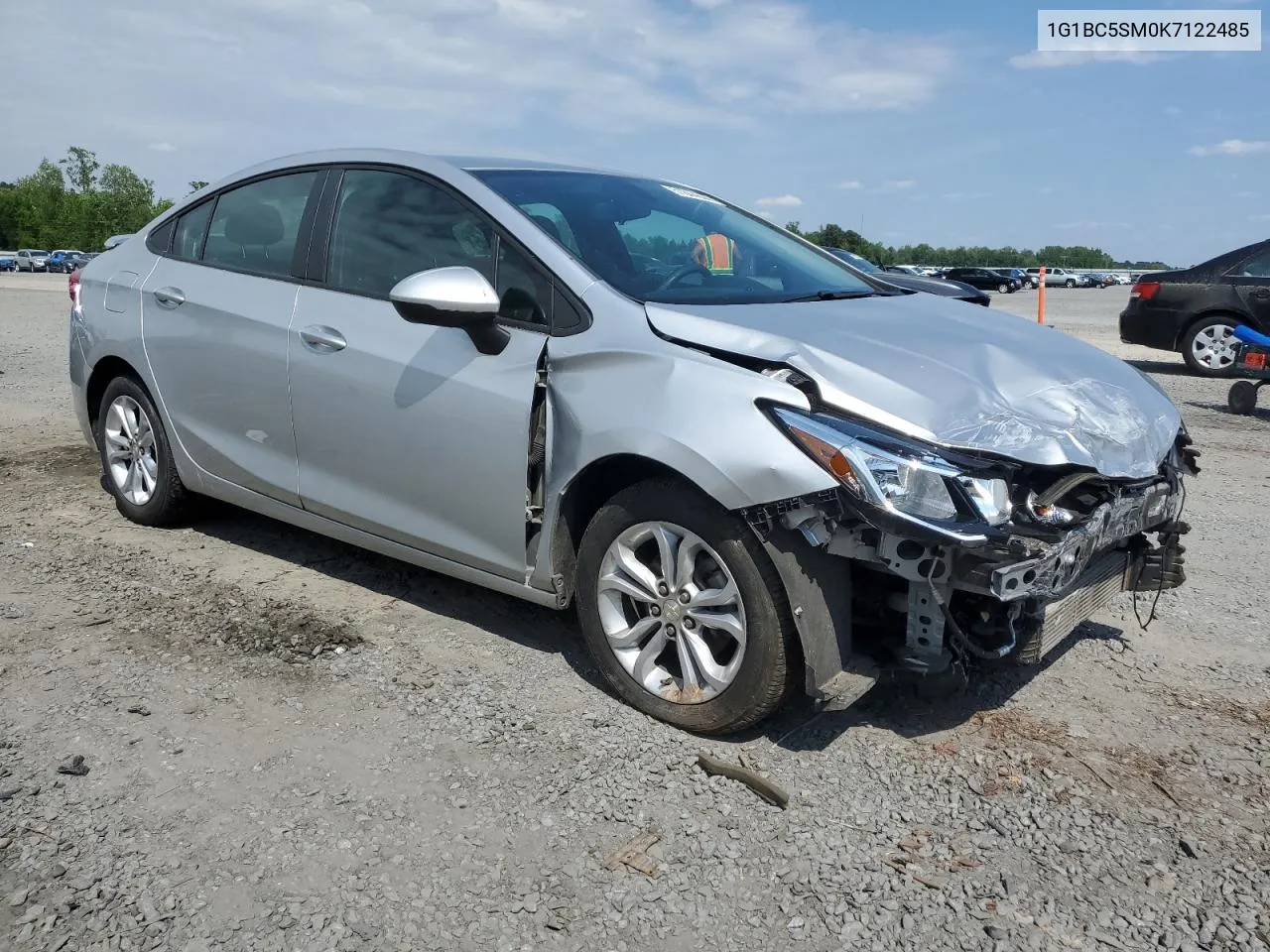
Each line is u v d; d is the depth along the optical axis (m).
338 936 2.25
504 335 3.34
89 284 5.04
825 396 2.83
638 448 2.99
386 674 3.48
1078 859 2.58
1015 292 54.22
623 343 3.11
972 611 2.91
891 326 3.37
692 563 3.06
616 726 3.17
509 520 3.40
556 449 3.23
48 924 2.25
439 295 3.12
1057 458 2.84
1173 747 3.14
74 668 3.46
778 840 2.63
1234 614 4.21
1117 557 3.38
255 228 4.34
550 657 3.65
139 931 2.24
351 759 2.95
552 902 2.38
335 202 4.04
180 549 4.65
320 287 3.97
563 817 2.70
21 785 2.76
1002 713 3.33
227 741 3.03
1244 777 2.98
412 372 3.56
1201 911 2.40
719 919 2.34
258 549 4.68
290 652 3.63
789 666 2.93
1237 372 8.97
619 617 3.28
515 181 3.77
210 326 4.30
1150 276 11.70
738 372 2.91
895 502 2.65
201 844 2.54
